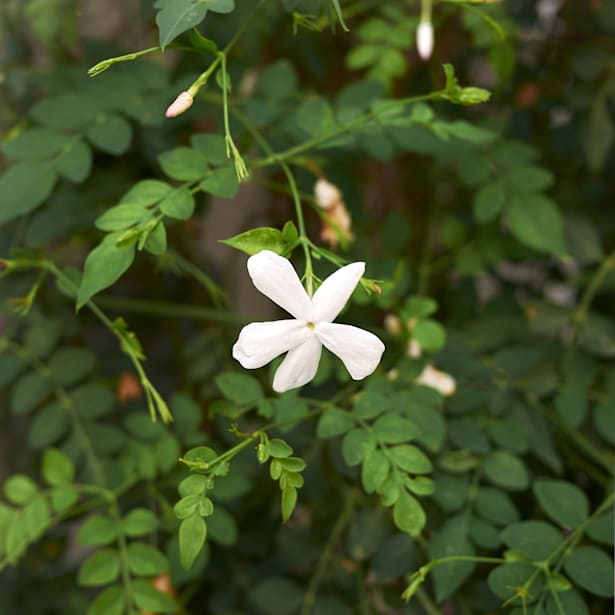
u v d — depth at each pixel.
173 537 0.47
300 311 0.38
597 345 0.51
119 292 0.57
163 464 0.48
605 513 0.44
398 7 0.54
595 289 0.53
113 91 0.48
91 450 0.49
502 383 0.49
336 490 0.49
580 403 0.50
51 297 0.54
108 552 0.46
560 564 0.43
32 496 0.47
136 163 0.52
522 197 0.51
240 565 0.51
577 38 0.57
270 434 0.47
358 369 0.39
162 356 0.58
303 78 0.59
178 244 0.56
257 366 0.38
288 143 0.50
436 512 0.46
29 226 0.50
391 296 0.49
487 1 0.42
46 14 0.52
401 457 0.42
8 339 0.51
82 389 0.50
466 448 0.46
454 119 0.57
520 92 0.58
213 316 0.53
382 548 0.45
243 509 0.52
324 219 0.48
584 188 0.57
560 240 0.50
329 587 0.48
